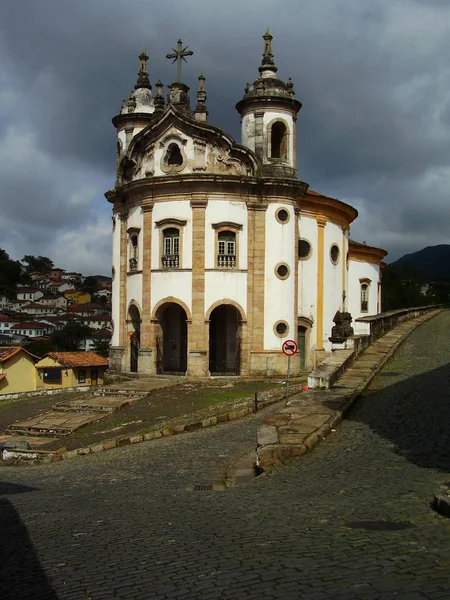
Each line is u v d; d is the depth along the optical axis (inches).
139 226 1519.4
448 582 234.7
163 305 1465.3
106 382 1573.6
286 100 1502.2
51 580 267.9
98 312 7357.3
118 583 258.5
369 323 1195.3
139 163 1539.1
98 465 717.9
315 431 612.1
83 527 373.4
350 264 2073.1
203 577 256.7
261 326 1456.7
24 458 856.9
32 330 5910.4
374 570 251.0
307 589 235.1
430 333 1390.3
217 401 1146.0
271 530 328.5
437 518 327.9
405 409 708.0
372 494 401.7
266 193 1466.5
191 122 1448.1
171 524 363.6
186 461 685.3
